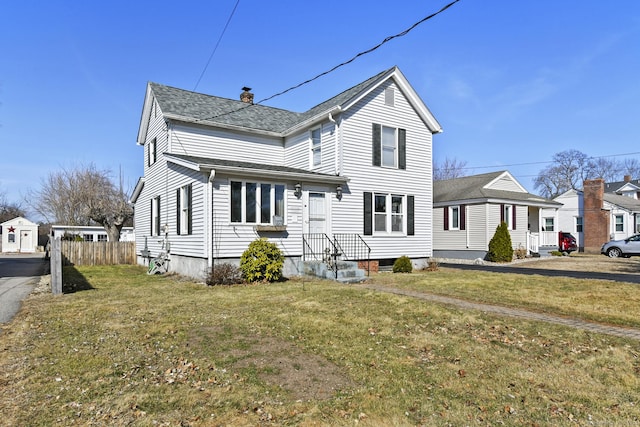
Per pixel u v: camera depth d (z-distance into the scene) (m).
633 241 23.14
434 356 5.23
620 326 6.71
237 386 4.27
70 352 5.31
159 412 3.67
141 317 7.29
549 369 4.78
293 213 13.48
